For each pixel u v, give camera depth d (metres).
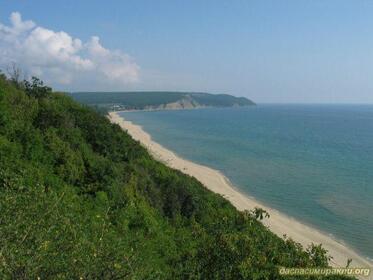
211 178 69.75
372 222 48.44
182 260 13.58
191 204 35.69
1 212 9.87
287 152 101.06
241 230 14.65
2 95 35.47
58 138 33.62
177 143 117.25
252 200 57.06
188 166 79.50
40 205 10.60
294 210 52.91
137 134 136.25
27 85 49.84
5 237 9.20
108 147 43.06
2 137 28.66
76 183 30.52
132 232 25.84
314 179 69.81
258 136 138.12
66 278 9.16
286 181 68.38
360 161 87.50
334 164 84.00
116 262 9.59
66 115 42.34
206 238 14.66
